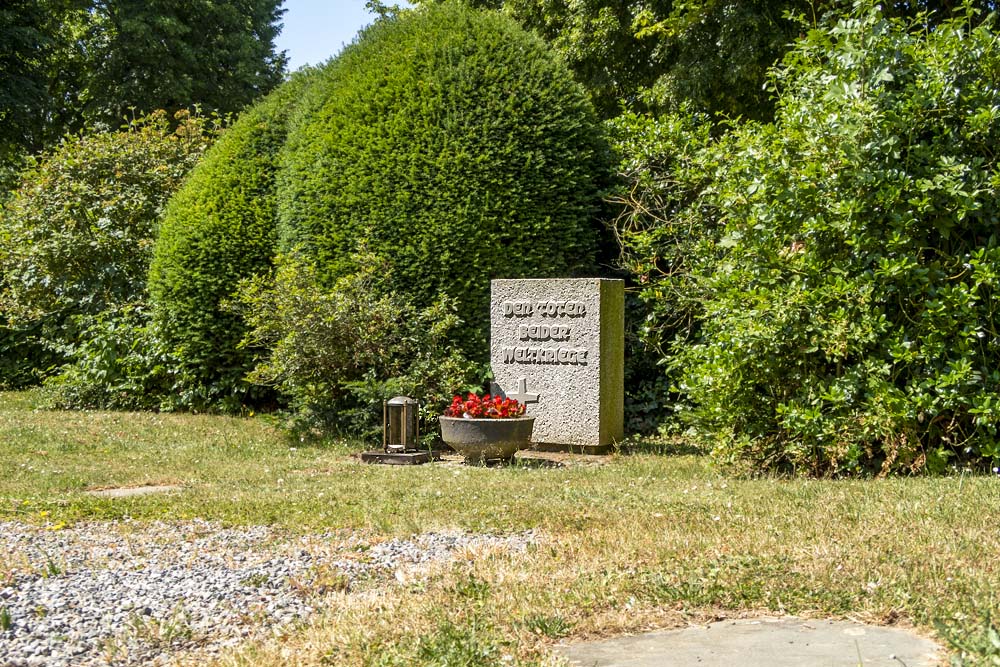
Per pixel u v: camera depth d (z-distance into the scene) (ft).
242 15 106.52
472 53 39.17
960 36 26.73
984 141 26.20
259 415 41.55
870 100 26.03
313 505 23.35
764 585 15.16
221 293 44.24
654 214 40.45
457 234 37.47
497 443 31.14
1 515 22.58
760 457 28.14
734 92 56.95
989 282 25.04
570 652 12.85
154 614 15.19
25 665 13.01
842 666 11.85
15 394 53.16
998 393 25.73
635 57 63.10
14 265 54.70
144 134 56.08
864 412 26.14
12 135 90.89
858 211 25.95
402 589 16.03
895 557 16.31
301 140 40.81
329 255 39.09
